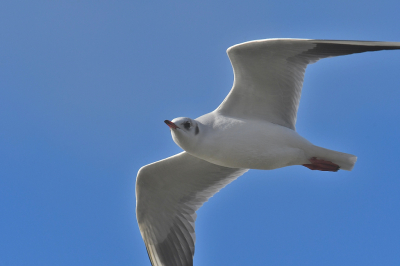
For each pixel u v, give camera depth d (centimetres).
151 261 1415
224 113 1220
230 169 1379
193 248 1384
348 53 1159
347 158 1192
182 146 1170
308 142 1208
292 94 1227
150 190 1367
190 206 1405
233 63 1175
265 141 1186
